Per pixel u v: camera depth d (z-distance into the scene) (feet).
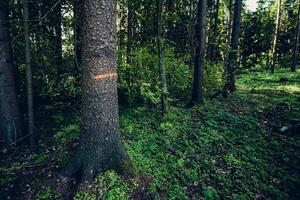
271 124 29.17
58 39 26.63
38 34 25.50
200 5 32.60
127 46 32.68
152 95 26.35
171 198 16.26
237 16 40.16
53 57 25.96
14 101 22.38
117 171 16.46
